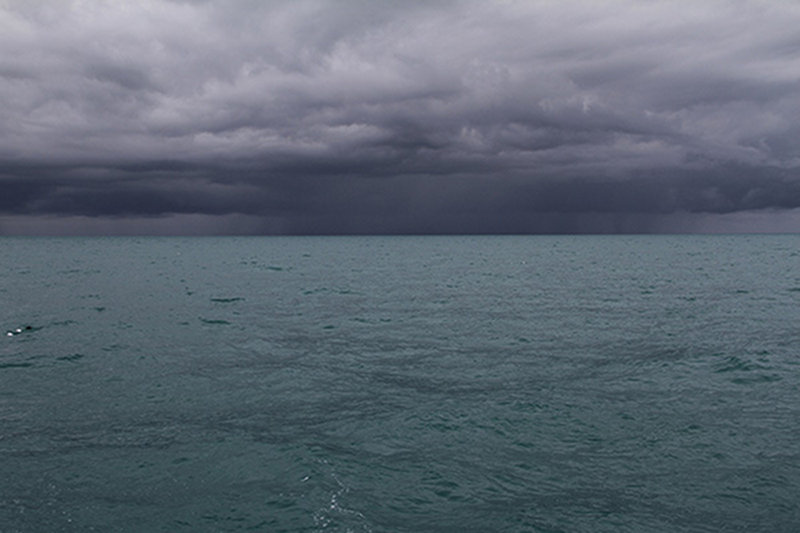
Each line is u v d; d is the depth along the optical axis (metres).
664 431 11.79
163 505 8.76
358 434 11.83
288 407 13.83
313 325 26.22
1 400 14.39
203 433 11.96
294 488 9.26
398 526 8.07
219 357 19.47
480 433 11.79
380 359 19.22
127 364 18.36
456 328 25.34
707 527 8.05
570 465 10.18
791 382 15.44
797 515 8.33
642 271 60.06
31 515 8.49
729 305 32.03
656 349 20.20
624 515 8.38
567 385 15.58
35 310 31.31
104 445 11.30
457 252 119.75
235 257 97.56
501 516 8.36
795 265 67.31
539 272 60.25
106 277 54.09
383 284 47.25
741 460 10.28
